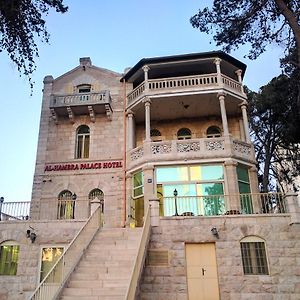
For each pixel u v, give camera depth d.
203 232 14.37
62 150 21.58
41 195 20.45
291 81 19.31
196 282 13.89
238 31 15.08
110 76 23.42
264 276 13.52
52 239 15.86
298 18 13.90
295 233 13.96
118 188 20.30
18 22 11.64
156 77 23.19
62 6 12.50
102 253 12.93
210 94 20.36
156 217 14.74
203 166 19.30
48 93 23.23
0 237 16.05
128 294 8.74
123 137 21.55
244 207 18.28
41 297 9.71
